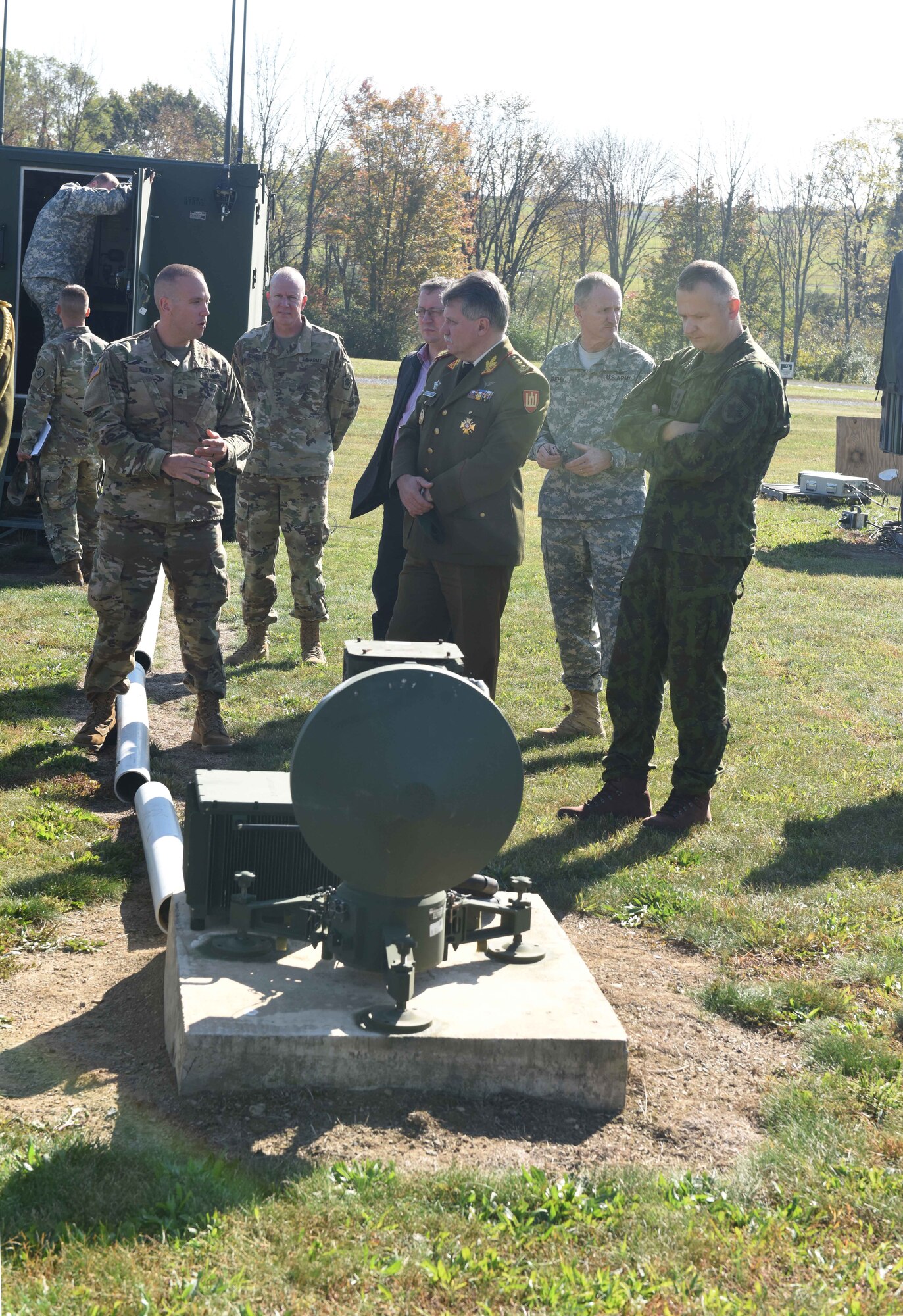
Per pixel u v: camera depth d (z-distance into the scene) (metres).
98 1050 3.50
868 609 11.52
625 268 79.06
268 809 3.76
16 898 4.49
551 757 6.65
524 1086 3.28
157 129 79.25
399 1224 2.70
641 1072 3.51
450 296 4.91
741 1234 2.74
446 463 4.96
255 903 3.61
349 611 10.06
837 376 68.31
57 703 7.09
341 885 3.59
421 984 3.55
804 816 5.85
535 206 75.44
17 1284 2.44
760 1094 3.42
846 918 4.65
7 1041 3.53
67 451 9.86
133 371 5.86
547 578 7.00
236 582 10.66
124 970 4.05
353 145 67.25
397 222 67.44
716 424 5.07
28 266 10.57
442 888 3.40
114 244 11.80
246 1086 3.19
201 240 11.85
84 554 10.35
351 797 3.29
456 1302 2.46
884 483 19.66
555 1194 2.82
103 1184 2.77
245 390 7.94
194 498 6.10
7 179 11.20
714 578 5.31
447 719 3.29
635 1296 2.50
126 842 5.15
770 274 79.56
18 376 11.54
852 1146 3.11
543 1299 2.48
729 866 5.18
